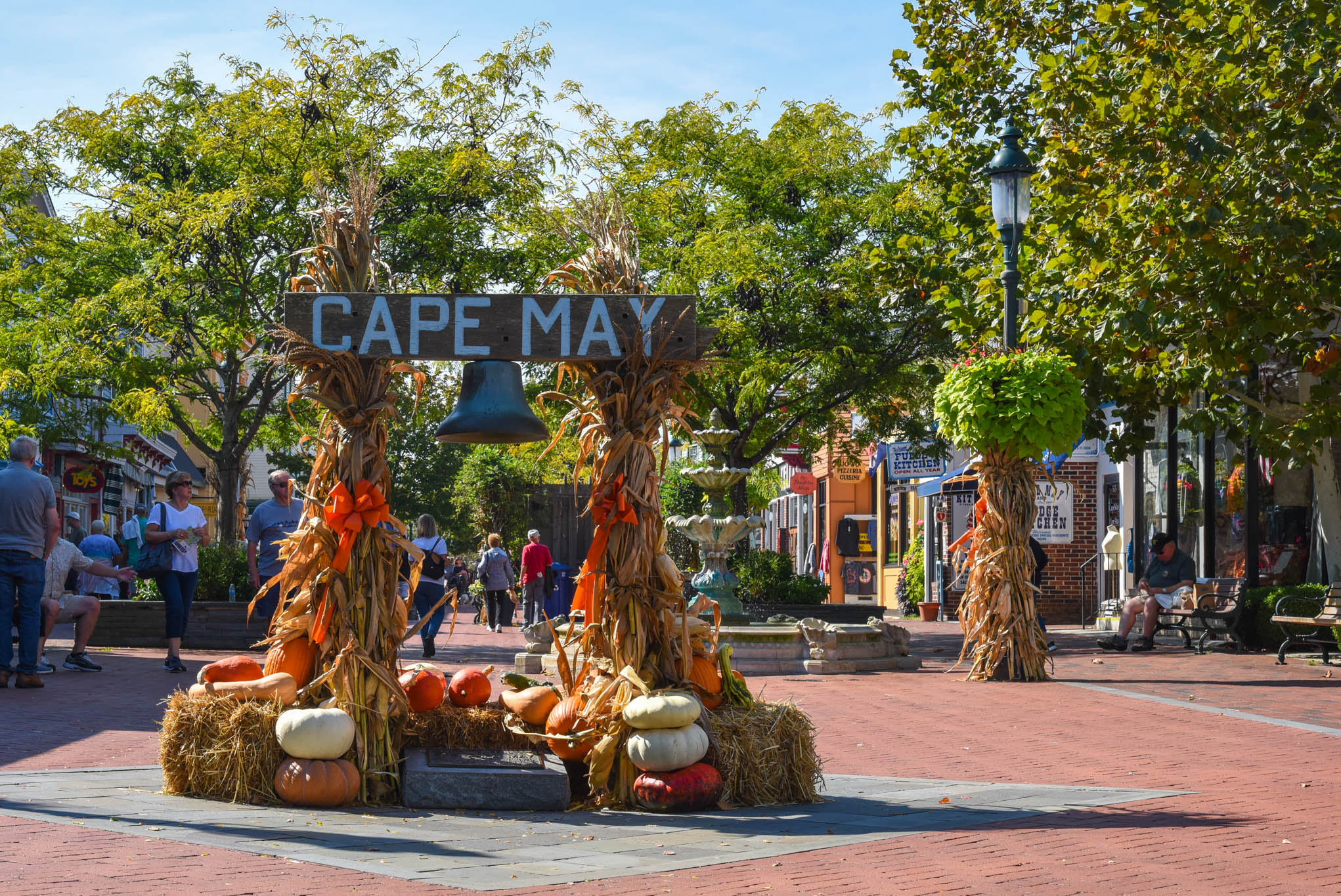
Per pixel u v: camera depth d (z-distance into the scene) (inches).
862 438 973.8
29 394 936.3
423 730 272.5
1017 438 552.4
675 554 1044.5
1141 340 576.4
